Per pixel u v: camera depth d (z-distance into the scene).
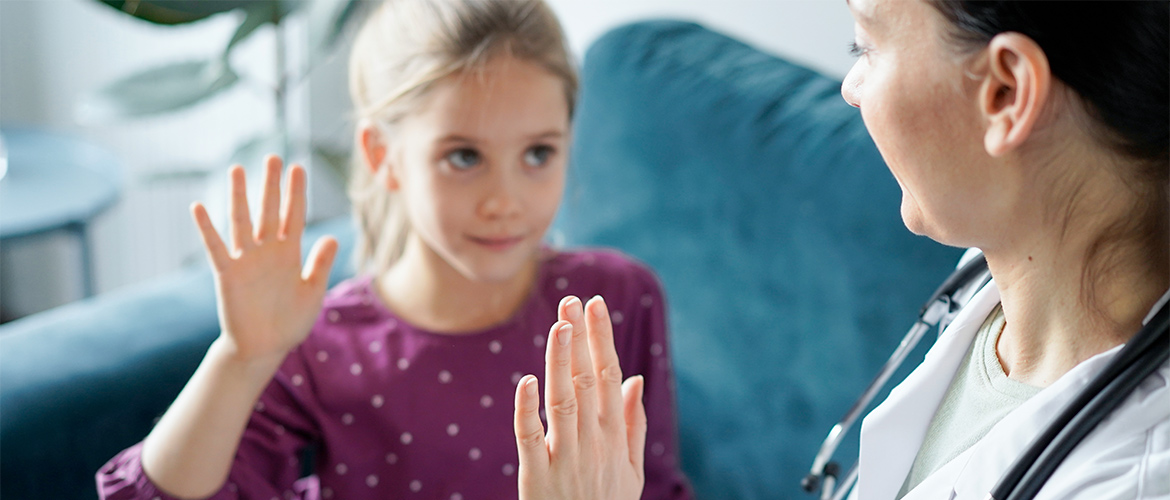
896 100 0.95
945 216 0.97
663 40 1.78
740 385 1.65
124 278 3.18
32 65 3.12
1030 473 0.94
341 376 1.40
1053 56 0.90
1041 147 0.93
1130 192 0.94
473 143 1.32
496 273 1.36
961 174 0.95
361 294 1.46
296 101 2.70
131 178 3.03
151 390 1.57
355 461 1.41
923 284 1.46
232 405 1.25
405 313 1.44
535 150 1.36
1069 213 0.95
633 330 1.52
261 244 1.23
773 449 1.62
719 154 1.66
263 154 1.97
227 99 2.81
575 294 1.50
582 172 1.82
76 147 2.66
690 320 1.69
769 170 1.60
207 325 1.64
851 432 1.53
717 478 1.68
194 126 2.91
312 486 1.47
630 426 1.11
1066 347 0.98
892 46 0.95
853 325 1.52
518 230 1.35
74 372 1.52
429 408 1.41
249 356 1.24
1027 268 0.98
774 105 1.64
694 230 1.68
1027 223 0.96
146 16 1.86
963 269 1.12
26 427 1.46
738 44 1.77
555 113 1.36
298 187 1.24
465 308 1.43
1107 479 0.91
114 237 3.14
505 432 1.43
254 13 1.93
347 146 2.50
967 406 1.04
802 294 1.57
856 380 1.53
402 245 1.48
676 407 1.72
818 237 1.55
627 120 1.76
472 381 1.42
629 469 1.08
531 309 1.46
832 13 1.78
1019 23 0.90
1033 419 0.96
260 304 1.23
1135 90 0.91
